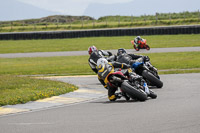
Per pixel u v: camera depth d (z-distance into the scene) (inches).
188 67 2778.1
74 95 1644.9
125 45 5442.9
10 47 6131.9
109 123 1010.7
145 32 6678.2
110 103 1391.5
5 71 3196.4
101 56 1882.4
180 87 1763.0
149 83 1726.1
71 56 4382.4
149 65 1768.0
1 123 1087.6
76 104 1405.0
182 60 3307.1
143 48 4601.4
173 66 2888.8
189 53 3927.2
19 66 3595.0
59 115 1175.6
